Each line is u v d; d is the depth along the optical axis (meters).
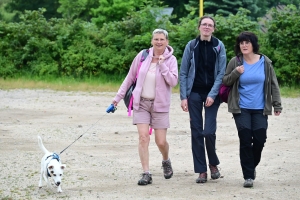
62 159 15.60
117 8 61.09
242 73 12.47
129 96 12.98
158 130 12.90
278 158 15.77
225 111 26.14
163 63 12.64
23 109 26.02
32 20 42.53
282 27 38.62
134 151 16.91
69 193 12.08
